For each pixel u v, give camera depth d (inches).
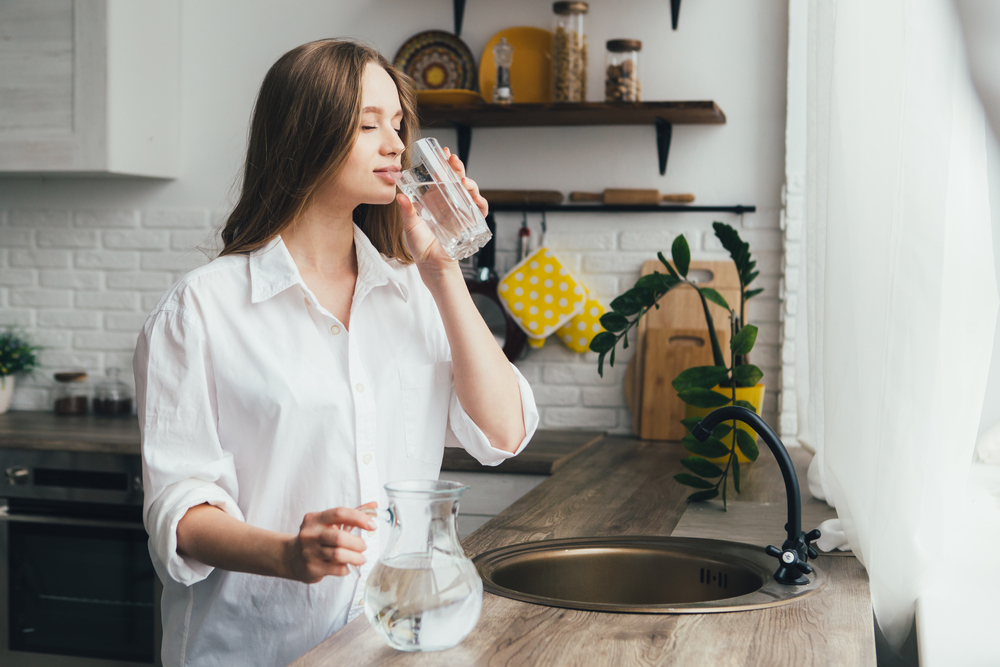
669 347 102.4
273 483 44.1
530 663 31.1
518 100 105.5
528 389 48.9
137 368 44.1
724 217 103.1
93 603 97.1
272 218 45.4
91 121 104.2
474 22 108.0
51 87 105.1
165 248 116.3
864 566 47.0
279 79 44.6
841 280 49.6
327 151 43.4
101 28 103.3
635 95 99.6
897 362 43.3
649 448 96.8
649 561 50.4
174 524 38.0
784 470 43.9
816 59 63.2
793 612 38.1
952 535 50.7
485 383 45.7
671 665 31.2
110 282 118.1
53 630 98.0
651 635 34.6
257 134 46.1
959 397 46.4
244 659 44.6
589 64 105.7
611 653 32.4
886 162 47.3
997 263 46.1
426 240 44.9
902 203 43.0
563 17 99.6
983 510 56.8
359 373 45.5
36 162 105.7
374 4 110.5
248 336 44.3
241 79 113.5
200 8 114.0
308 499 44.4
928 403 43.1
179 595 46.1
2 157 106.5
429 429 48.5
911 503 43.3
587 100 105.7
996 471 60.1
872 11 47.8
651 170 104.9
